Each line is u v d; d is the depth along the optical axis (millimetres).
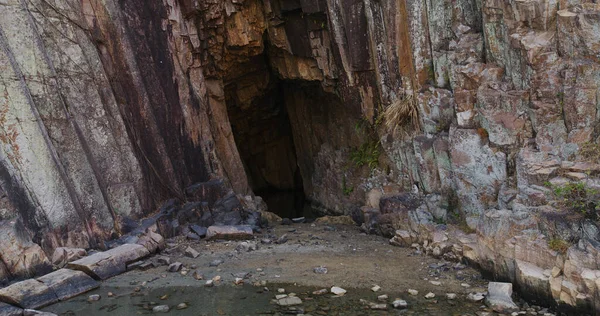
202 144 11828
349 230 10992
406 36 10195
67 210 8633
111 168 9617
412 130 10305
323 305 7055
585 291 6293
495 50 8906
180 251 9430
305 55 12406
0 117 8195
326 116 13773
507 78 8781
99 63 9867
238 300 7258
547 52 8086
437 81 9836
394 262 8641
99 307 7105
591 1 7969
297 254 9195
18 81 8477
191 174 11453
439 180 9672
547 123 8117
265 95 15523
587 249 6473
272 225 11805
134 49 10586
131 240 9203
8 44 8562
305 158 15305
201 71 12227
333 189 13625
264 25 12562
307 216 14906
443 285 7625
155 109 10852
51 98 8898
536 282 6848
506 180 8516
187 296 7422
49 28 9211
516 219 7367
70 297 7414
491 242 7633
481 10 9086
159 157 10656
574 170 7473
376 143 11758
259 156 17938
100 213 9141
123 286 7809
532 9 8203
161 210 10281
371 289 7535
